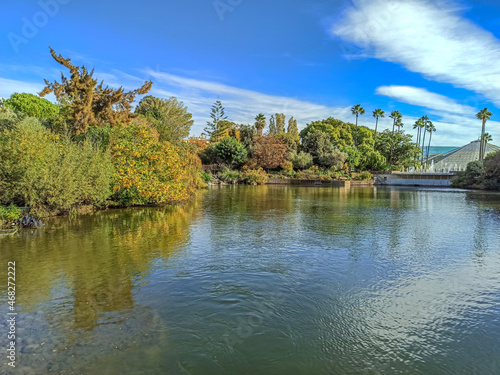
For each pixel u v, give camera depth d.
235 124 60.88
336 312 4.36
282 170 46.50
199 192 23.39
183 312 4.32
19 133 10.85
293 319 4.16
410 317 4.23
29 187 10.28
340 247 7.78
